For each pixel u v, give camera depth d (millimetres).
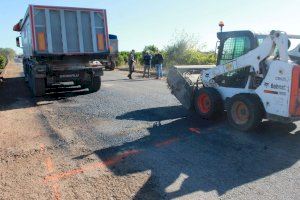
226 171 5039
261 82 6684
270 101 6480
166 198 4227
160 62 18672
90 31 12023
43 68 11492
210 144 6258
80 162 5434
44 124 7863
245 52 7312
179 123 7777
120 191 4418
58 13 11438
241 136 6695
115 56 27578
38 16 11180
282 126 7375
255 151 5863
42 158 5625
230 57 7734
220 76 7871
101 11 12086
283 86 6227
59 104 10477
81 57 12367
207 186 4551
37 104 10547
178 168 5164
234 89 7492
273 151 5852
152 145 6250
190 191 4410
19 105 10430
